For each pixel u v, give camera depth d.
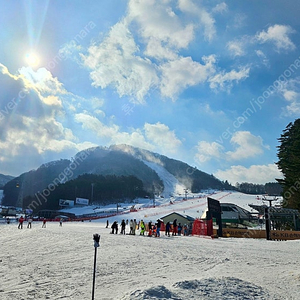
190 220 63.84
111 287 7.71
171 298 6.01
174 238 28.69
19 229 36.91
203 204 130.12
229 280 7.71
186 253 16.08
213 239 29.88
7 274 9.15
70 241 20.58
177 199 160.00
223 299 6.33
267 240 31.06
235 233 37.22
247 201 135.38
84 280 8.49
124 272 9.90
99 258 12.98
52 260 12.11
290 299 7.06
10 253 14.15
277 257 15.66
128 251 15.85
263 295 7.07
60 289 7.40
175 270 10.63
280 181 49.41
